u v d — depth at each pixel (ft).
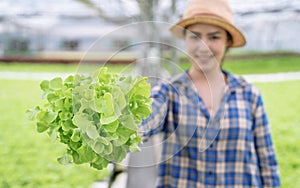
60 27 39.32
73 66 39.42
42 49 42.73
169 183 5.79
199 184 5.68
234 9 28.78
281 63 36.47
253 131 5.94
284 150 15.69
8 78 35.40
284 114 20.48
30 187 12.57
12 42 43.83
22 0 35.96
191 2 5.86
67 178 12.72
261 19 32.07
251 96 5.86
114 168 9.70
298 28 35.60
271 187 5.97
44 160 14.49
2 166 14.01
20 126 19.29
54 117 3.32
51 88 3.38
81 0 14.19
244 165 5.73
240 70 35.27
